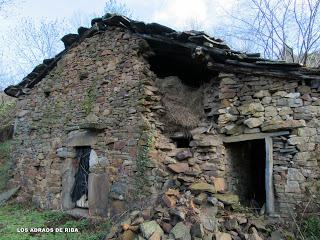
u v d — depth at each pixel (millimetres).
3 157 12234
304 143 4980
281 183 5074
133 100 6402
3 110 15445
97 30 7410
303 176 4938
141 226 4480
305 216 4766
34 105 8938
